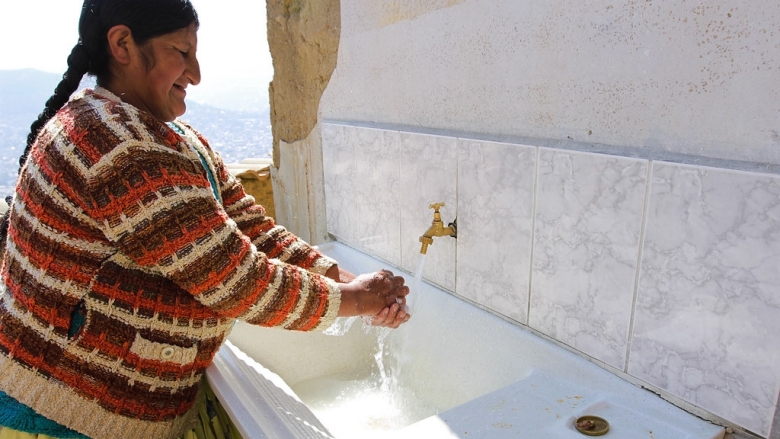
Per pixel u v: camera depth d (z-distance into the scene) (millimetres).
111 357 871
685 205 904
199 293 835
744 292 851
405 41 1546
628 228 1006
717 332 901
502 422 999
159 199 785
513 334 1318
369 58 1729
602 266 1075
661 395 1021
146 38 844
